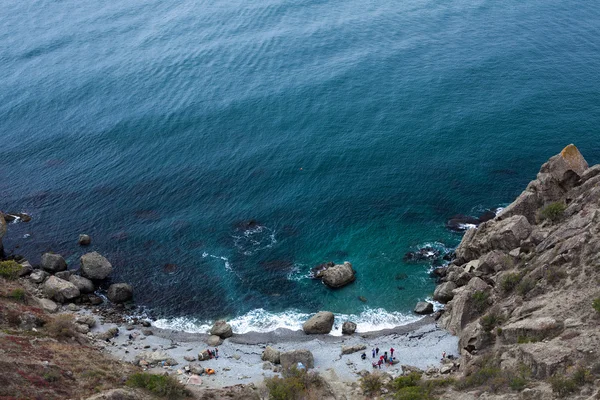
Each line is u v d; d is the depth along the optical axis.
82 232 105.50
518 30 156.75
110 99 143.38
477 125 122.56
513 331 66.88
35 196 114.31
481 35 156.25
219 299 91.94
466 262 91.75
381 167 115.19
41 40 175.88
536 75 136.12
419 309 87.44
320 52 155.00
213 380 74.88
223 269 96.94
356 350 80.31
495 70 139.75
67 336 77.56
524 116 123.31
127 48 167.00
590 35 150.38
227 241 102.06
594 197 80.81
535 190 89.69
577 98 126.56
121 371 71.38
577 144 113.44
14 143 130.38
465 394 60.78
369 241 100.50
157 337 84.81
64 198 113.50
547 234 81.50
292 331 85.75
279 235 102.81
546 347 59.00
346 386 72.00
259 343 83.50
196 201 111.00
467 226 100.69
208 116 133.38
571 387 52.06
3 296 81.94
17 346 67.88
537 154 113.25
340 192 110.50
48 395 59.38
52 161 123.94
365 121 127.38
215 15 182.62
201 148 124.19
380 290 91.94
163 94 143.38
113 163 122.12
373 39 159.12
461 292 83.56
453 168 113.00
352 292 92.00
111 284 94.62
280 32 167.25
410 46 153.88
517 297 73.31
